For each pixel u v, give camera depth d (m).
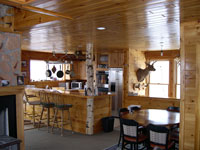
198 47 3.21
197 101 3.23
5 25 3.20
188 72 3.30
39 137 5.25
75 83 9.66
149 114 4.42
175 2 2.43
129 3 2.50
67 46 6.70
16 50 3.29
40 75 9.24
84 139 5.14
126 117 4.12
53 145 4.67
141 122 3.69
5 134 3.19
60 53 9.66
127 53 7.10
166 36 4.67
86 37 4.93
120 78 7.53
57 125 6.00
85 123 5.59
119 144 4.75
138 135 3.94
